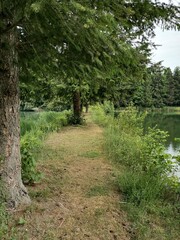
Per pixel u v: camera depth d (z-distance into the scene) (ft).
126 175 14.37
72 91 37.01
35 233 8.55
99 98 37.91
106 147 23.09
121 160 19.26
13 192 9.71
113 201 11.78
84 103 46.37
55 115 41.70
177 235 9.82
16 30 9.48
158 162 15.43
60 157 19.52
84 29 7.24
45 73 12.42
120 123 31.76
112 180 14.69
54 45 9.86
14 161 9.87
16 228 8.59
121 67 10.84
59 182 13.65
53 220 9.45
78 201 11.39
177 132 49.62
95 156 20.35
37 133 25.80
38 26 7.70
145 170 16.57
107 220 9.94
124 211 11.03
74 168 16.83
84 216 10.04
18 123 10.12
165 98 170.50
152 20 9.86
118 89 31.40
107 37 8.16
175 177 14.56
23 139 19.51
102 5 7.11
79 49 8.64
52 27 8.00
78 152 21.53
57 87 33.40
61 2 6.09
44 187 12.51
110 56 9.29
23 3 6.68
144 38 10.59
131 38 10.16
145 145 18.35
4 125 9.56
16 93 9.87
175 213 11.48
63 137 28.89
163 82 144.87
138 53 10.34
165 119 85.30
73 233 8.89
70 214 10.06
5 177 9.54
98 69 10.35
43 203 10.61
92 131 34.81
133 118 31.94
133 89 36.52
